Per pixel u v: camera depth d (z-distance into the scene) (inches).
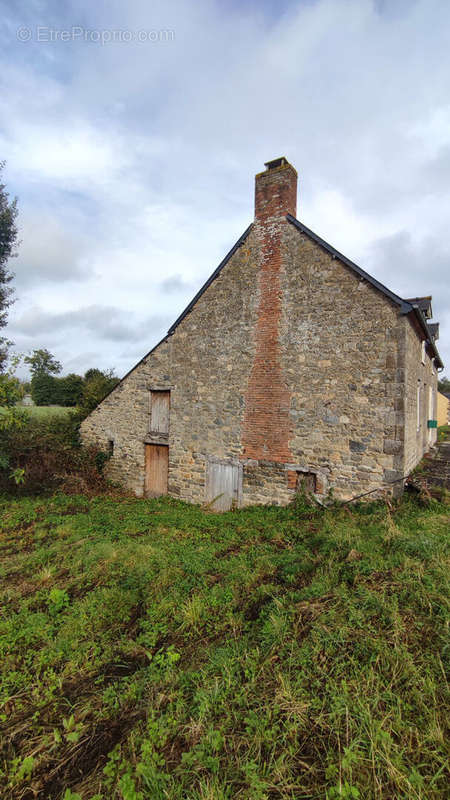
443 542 199.6
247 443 380.5
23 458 473.7
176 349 443.5
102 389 741.9
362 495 308.3
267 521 323.6
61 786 97.6
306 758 94.5
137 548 254.4
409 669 114.3
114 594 193.5
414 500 289.4
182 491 436.5
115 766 97.7
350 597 156.7
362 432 313.1
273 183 363.3
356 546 212.7
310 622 143.6
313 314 338.0
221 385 401.1
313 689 113.7
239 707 112.3
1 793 97.0
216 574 213.5
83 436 552.7
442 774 85.7
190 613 168.2
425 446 498.0
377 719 99.9
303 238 343.9
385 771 86.8
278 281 358.6
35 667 144.2
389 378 301.1
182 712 113.6
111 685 132.1
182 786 89.0
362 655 123.6
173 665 138.6
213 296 407.5
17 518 349.4
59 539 292.8
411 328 329.7
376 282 303.4
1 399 375.2
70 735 108.2
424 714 101.2
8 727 118.2
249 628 155.5
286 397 354.6
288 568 204.7
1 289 530.3
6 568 239.6
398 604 147.5
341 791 81.3
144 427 481.7
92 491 474.9
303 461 344.5
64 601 190.9
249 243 378.6
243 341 382.9
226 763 94.8
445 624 130.3
